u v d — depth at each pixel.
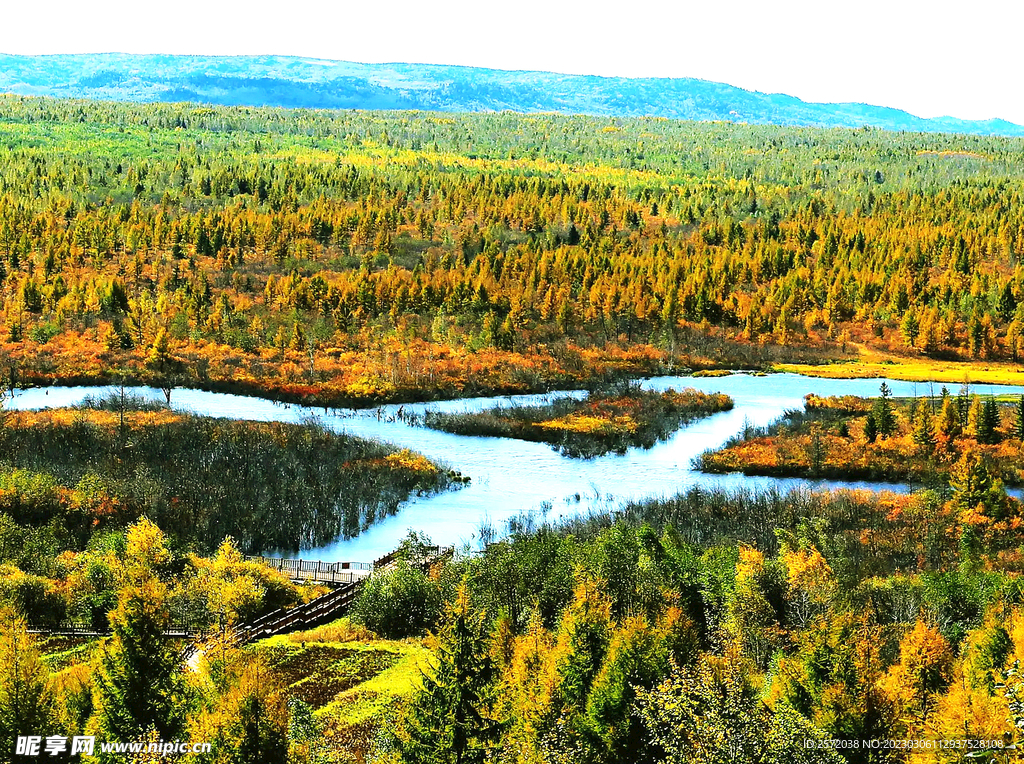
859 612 49.16
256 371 128.12
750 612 47.41
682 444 101.19
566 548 54.78
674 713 28.39
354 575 63.41
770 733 27.69
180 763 30.27
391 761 32.38
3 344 136.12
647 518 73.00
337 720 37.59
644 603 48.09
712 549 59.41
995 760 29.06
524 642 39.34
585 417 108.50
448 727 32.19
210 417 99.62
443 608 48.12
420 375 126.50
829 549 60.72
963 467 84.25
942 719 30.69
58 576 57.34
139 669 32.53
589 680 34.75
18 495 69.69
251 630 50.19
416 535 64.06
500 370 131.88
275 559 66.12
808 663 33.31
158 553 57.50
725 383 134.38
